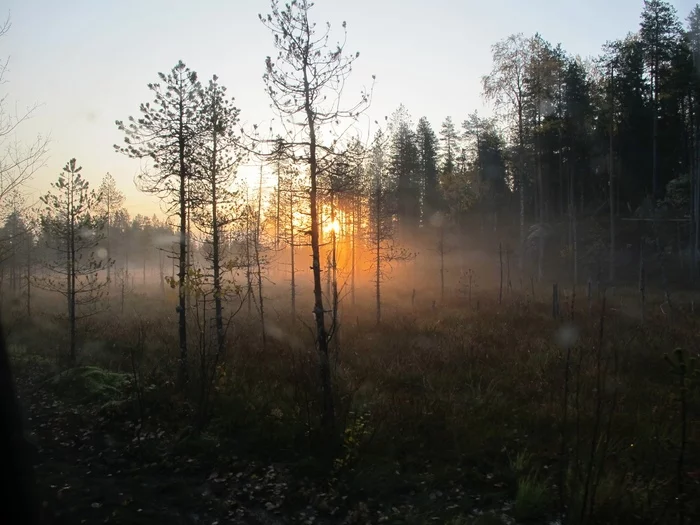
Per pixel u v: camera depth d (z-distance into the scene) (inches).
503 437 308.8
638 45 1293.1
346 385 386.3
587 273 1348.4
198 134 466.6
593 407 329.1
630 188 1609.3
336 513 238.1
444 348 534.6
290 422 317.7
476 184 1546.5
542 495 231.5
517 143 1413.6
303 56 315.0
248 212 574.2
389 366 467.8
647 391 363.9
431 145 1973.4
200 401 330.3
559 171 1660.9
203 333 367.9
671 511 204.8
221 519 231.5
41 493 232.2
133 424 338.0
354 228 896.3
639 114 1550.2
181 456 293.0
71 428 336.5
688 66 1175.6
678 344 507.8
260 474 273.6
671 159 1566.2
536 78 1238.3
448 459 288.4
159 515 231.5
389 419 326.0
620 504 211.3
